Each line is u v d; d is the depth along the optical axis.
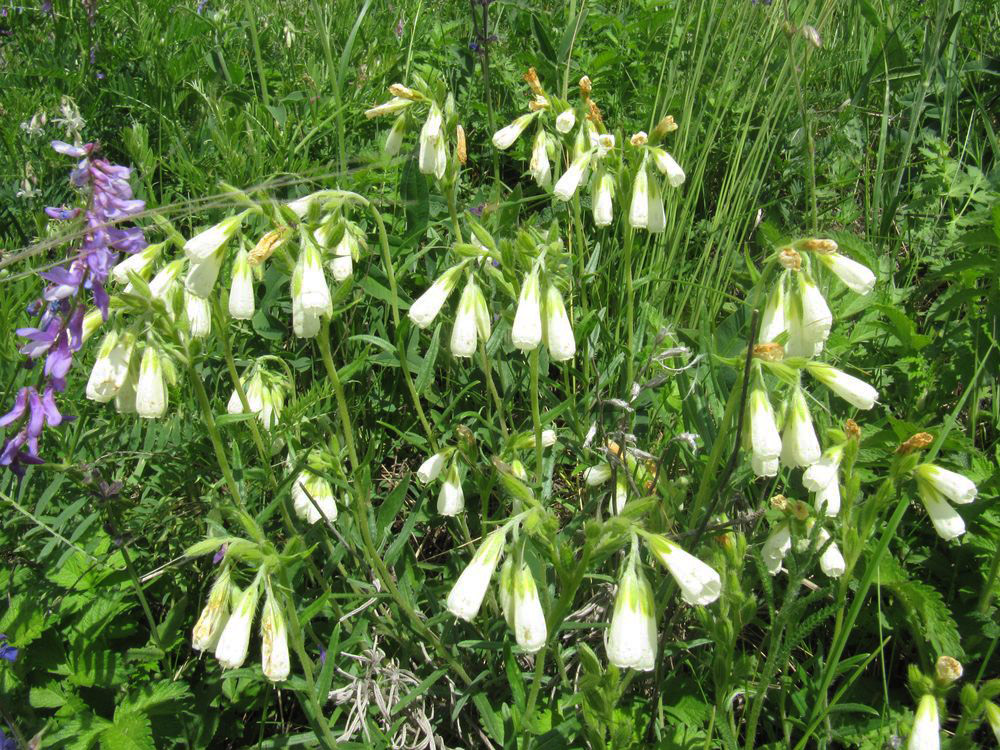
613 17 0.59
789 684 0.26
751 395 0.22
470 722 0.28
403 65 0.52
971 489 0.21
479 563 0.20
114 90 0.50
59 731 0.26
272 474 0.28
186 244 0.22
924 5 0.54
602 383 0.34
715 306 0.37
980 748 0.24
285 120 0.48
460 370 0.36
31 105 0.48
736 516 0.30
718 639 0.22
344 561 0.32
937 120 0.51
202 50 0.54
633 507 0.20
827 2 0.41
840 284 0.34
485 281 0.28
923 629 0.26
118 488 0.28
